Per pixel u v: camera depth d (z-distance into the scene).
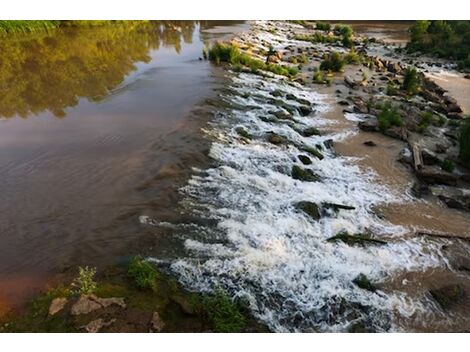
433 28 47.12
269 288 9.46
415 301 9.87
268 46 45.25
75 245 10.09
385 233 12.37
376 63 37.59
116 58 33.44
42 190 12.69
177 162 14.46
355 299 9.59
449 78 34.28
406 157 17.38
